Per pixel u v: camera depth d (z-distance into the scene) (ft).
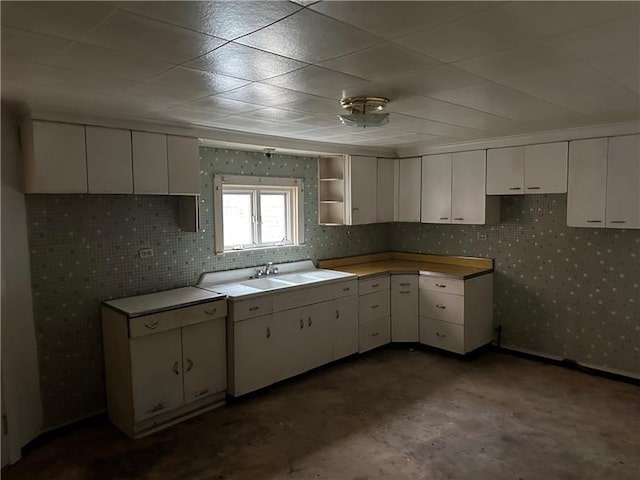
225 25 5.08
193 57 6.14
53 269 10.18
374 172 16.49
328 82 7.47
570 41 5.74
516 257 15.07
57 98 8.27
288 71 6.81
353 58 6.28
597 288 13.35
